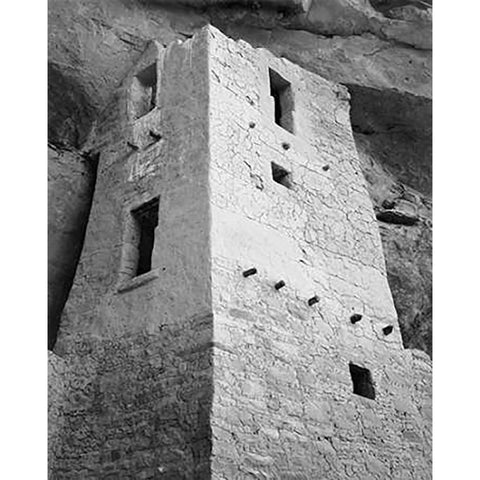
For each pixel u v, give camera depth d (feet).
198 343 26.37
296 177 31.65
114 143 31.94
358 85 34.01
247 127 30.63
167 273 28.07
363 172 33.91
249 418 25.99
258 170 30.30
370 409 29.43
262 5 32.32
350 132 34.17
